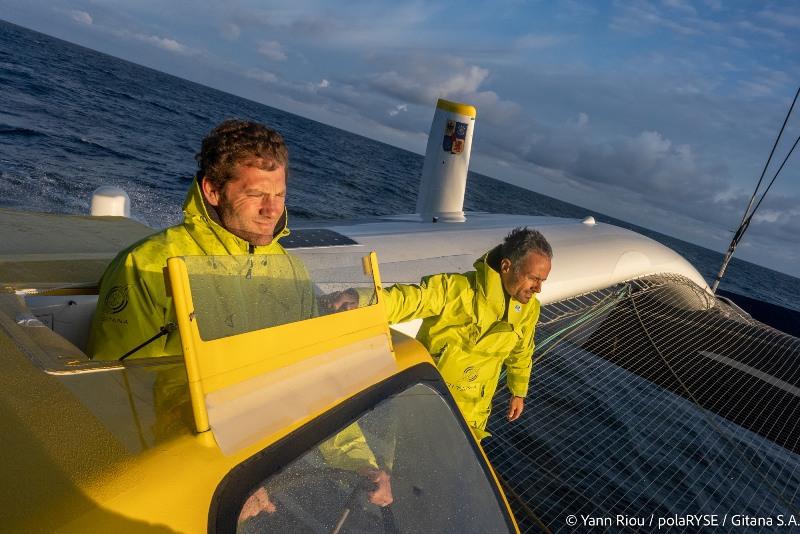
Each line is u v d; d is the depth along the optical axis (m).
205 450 0.95
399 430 1.43
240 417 1.03
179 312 0.96
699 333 6.80
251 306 1.15
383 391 1.43
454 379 2.67
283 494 1.05
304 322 1.28
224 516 0.91
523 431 4.07
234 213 1.59
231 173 1.54
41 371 1.08
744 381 5.89
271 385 1.14
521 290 2.57
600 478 3.78
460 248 5.30
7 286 1.60
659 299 7.50
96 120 27.83
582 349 5.92
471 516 1.51
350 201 28.23
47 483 0.82
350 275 1.55
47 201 12.10
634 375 5.69
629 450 4.25
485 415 2.84
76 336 1.72
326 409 1.23
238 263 1.12
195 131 36.41
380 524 1.29
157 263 1.47
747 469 4.44
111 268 1.52
